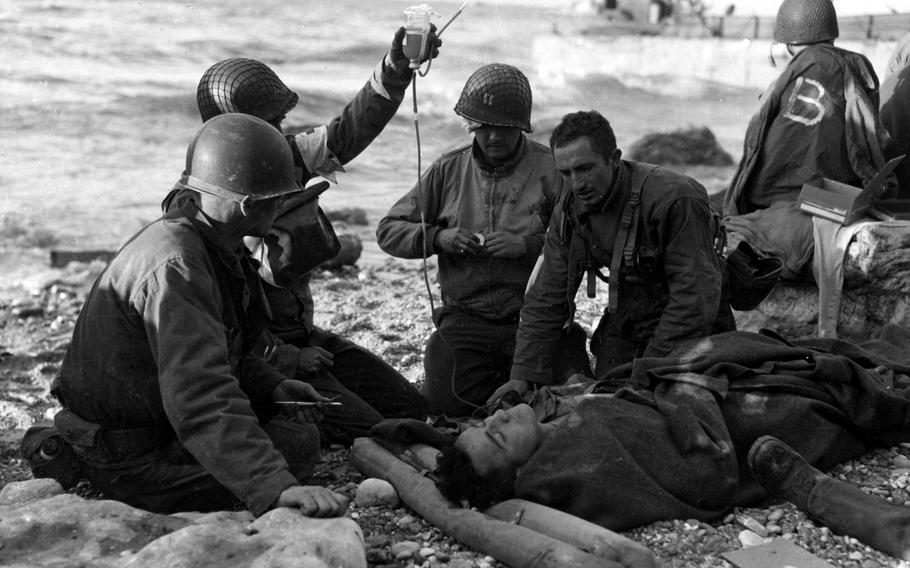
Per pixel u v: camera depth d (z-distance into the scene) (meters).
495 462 3.99
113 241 12.01
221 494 4.06
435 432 4.46
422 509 3.99
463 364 5.55
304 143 4.95
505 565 3.65
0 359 7.22
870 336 6.05
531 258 5.41
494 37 27.30
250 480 3.69
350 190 15.04
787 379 4.41
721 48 26.11
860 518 3.86
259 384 4.27
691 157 18.72
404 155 17.64
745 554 3.74
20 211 12.90
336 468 4.66
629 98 24.31
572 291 4.94
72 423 4.12
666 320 4.73
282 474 3.71
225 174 3.86
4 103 17.97
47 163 15.32
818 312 6.23
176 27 23.92
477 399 5.56
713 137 18.91
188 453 4.09
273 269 4.81
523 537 3.57
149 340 3.83
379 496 4.16
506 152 5.37
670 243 4.69
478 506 4.00
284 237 4.76
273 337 4.77
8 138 16.41
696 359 4.42
